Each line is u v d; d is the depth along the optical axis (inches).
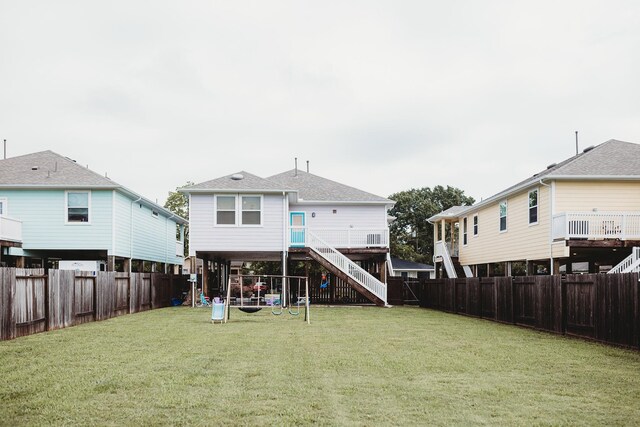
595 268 1047.6
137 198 1063.0
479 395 250.7
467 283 772.0
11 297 451.8
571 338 479.5
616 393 255.6
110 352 378.6
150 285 872.3
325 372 305.0
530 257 909.2
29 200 941.2
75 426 199.9
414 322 641.6
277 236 975.0
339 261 967.6
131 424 202.8
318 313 791.1
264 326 577.3
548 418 211.5
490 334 509.7
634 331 399.9
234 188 958.4
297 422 205.2
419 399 242.2
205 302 963.3
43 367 318.0
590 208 825.5
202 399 240.4
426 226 2486.5
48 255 1043.3
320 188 1193.4
